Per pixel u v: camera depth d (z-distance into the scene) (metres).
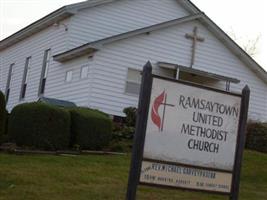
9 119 16.50
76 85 24.08
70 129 16.58
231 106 8.11
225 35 26.44
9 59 34.09
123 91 23.52
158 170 7.57
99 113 17.78
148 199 10.44
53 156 14.57
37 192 9.94
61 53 24.95
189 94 7.81
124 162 14.61
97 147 17.03
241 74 27.23
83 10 25.84
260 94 27.70
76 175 11.84
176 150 7.69
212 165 7.93
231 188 8.05
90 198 9.93
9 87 33.28
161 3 27.97
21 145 15.67
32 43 30.56
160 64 24.22
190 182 7.79
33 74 29.62
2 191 9.75
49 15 26.77
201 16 25.86
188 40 25.80
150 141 7.52
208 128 7.93
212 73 25.20
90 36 25.95
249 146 22.61
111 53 23.41
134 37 24.06
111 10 26.53
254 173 15.85
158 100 7.59
